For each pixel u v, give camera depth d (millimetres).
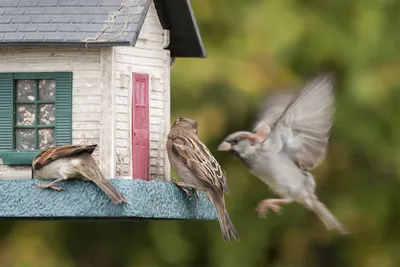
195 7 17266
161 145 12203
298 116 11469
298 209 17828
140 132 11914
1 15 11562
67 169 10867
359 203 17953
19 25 11438
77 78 11562
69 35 11258
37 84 11711
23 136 11727
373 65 17375
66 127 11562
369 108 17547
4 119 11711
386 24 17547
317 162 11539
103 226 18016
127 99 11727
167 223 17922
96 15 11438
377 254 17891
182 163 11641
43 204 10984
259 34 16969
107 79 11477
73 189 10961
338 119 17500
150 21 12133
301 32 17047
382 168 17875
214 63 16875
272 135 11656
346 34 17406
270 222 17828
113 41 11078
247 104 17062
